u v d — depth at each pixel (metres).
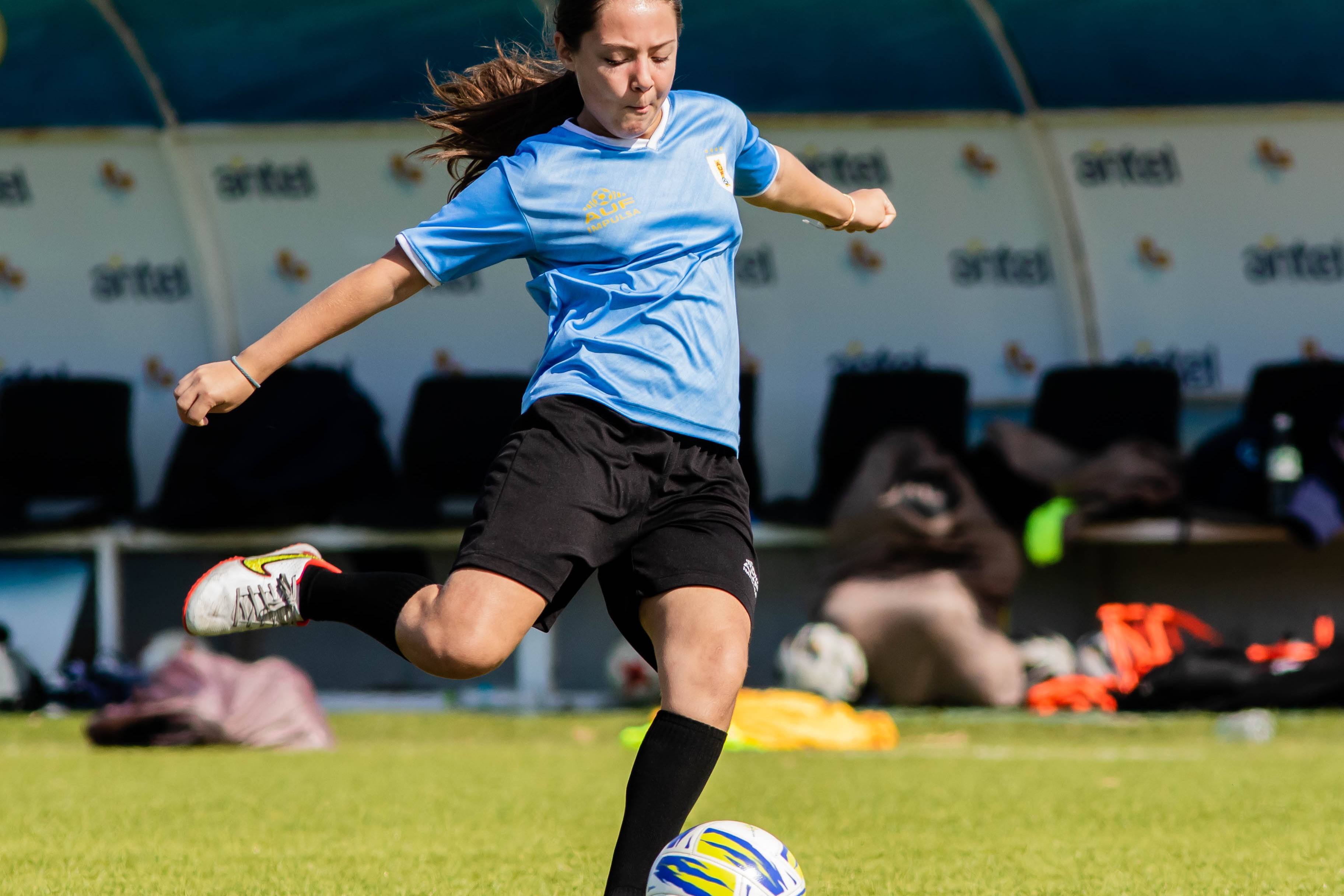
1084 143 35.53
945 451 30.66
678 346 8.94
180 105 35.00
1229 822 14.85
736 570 8.74
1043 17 33.41
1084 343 36.00
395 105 35.03
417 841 13.58
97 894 10.89
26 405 33.56
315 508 30.83
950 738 24.33
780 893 8.31
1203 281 35.75
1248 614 34.38
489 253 9.02
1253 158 35.50
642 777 8.28
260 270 36.09
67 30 33.22
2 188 35.88
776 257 36.41
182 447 31.66
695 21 33.38
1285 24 33.69
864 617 28.22
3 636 29.94
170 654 30.56
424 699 31.36
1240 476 30.69
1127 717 27.64
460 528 30.38
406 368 36.44
